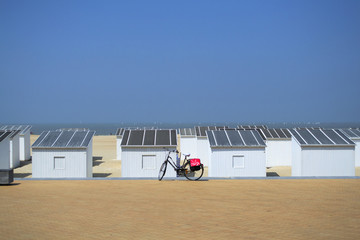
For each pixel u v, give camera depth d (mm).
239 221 9492
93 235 8297
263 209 10883
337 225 9062
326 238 7973
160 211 10680
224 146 23312
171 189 14438
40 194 13523
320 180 16578
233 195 13133
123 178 17203
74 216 10109
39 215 10234
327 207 11125
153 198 12656
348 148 22578
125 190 14273
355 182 15969
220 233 8398
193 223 9312
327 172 22531
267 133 35312
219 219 9719
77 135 24516
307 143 22516
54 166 23188
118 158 41406
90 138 24359
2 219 9805
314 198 12531
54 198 12742
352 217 9883
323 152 22531
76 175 23172
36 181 16672
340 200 12188
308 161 22484
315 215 10117
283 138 34688
